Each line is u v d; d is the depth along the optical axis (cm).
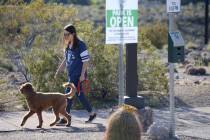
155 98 1838
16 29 2103
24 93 1354
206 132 1383
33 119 1488
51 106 1373
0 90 1964
